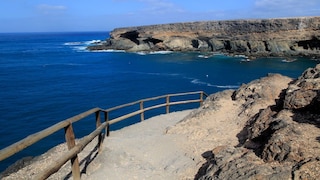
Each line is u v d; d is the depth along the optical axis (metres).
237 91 11.77
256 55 67.56
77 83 42.94
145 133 10.35
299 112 6.91
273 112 7.80
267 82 11.30
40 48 112.31
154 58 69.81
